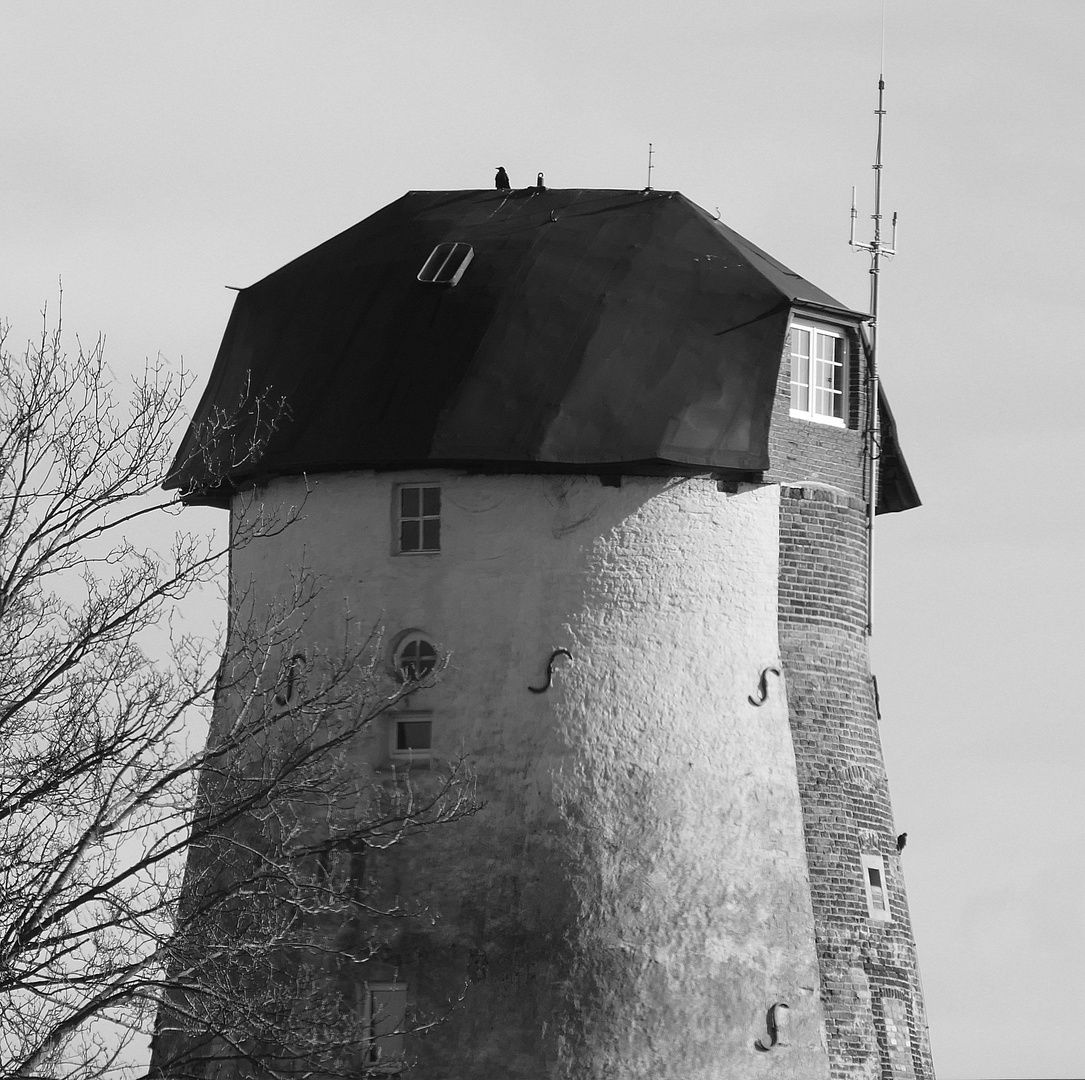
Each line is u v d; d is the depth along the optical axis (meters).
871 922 53.00
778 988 51.00
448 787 46.84
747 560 52.56
